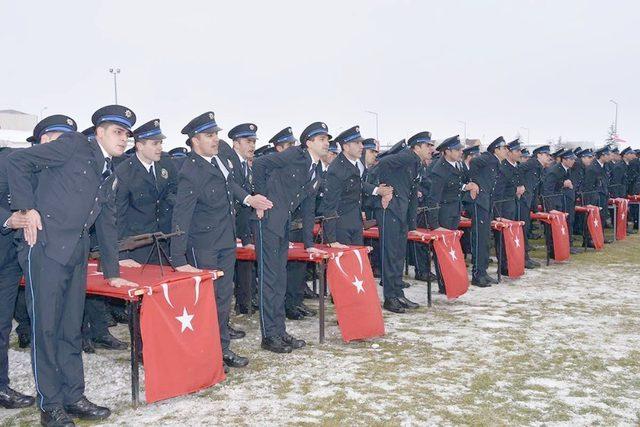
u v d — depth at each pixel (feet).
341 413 13.08
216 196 15.93
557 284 28.07
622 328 20.26
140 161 17.79
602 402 13.84
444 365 16.40
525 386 14.83
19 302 17.98
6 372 13.88
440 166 25.54
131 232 18.16
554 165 36.52
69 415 12.94
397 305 22.72
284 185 17.46
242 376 15.58
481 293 26.16
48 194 12.09
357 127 20.43
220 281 16.26
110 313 21.83
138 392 13.74
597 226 38.14
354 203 22.06
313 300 25.26
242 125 23.04
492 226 28.04
